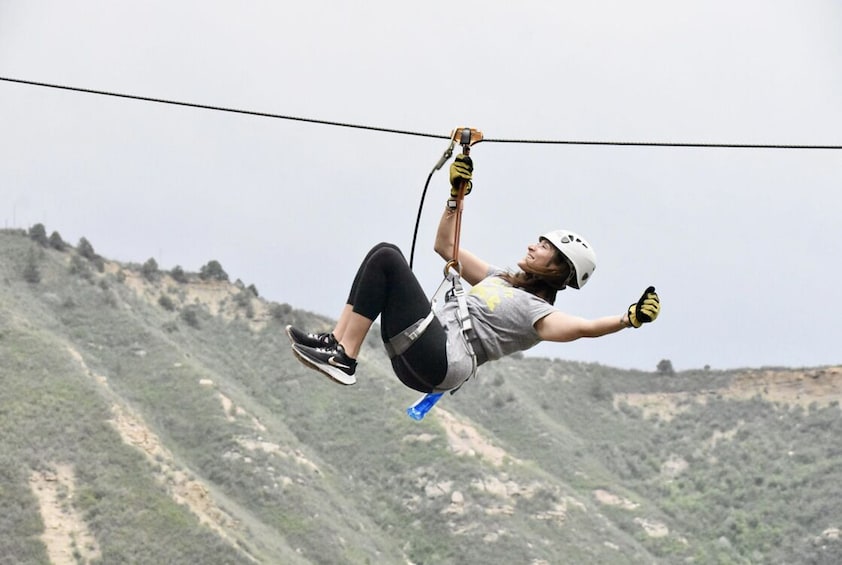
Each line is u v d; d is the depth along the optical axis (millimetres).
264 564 111062
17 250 186500
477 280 19766
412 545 141750
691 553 159375
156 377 159000
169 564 105188
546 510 150375
